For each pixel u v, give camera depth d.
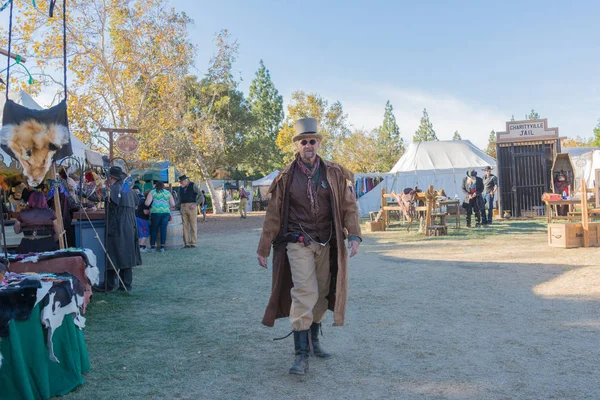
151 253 12.16
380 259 9.74
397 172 25.59
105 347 4.63
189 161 38.34
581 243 9.98
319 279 3.95
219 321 5.50
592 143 49.06
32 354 3.35
